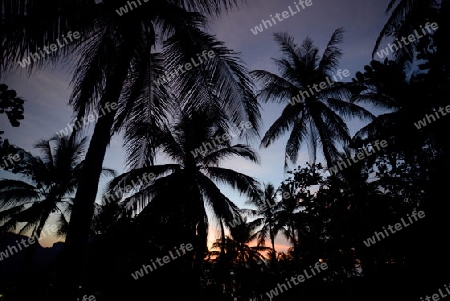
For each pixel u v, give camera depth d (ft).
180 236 27.32
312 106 44.93
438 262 9.56
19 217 48.47
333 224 17.11
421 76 7.93
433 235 9.34
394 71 8.55
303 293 19.93
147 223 27.30
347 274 17.03
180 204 29.73
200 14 17.52
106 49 16.70
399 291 11.53
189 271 26.66
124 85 19.53
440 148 8.68
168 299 24.73
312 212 18.51
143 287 24.90
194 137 35.12
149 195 32.94
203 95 17.25
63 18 12.02
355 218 15.42
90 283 24.67
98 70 17.19
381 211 13.16
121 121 17.28
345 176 16.55
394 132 9.29
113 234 26.66
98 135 13.23
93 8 14.33
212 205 34.09
